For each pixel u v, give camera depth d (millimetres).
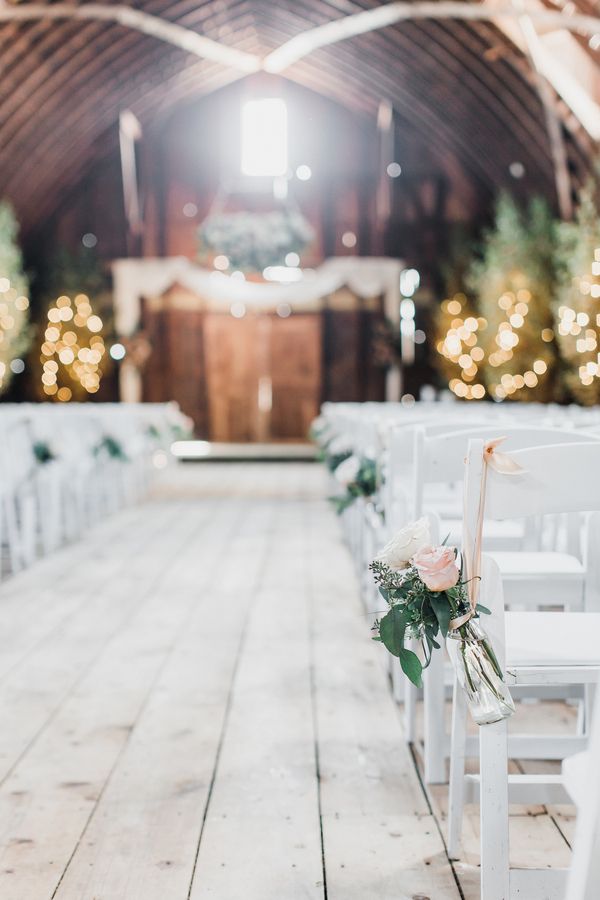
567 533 3195
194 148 16656
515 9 9680
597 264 10844
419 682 2031
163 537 7410
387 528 3920
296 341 16250
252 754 3061
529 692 3035
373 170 16562
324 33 12562
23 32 11367
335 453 6031
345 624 4730
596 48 10219
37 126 13844
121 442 8484
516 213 13383
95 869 2322
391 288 15648
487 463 1985
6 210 13617
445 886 2256
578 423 4574
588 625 2301
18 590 5469
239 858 2381
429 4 10688
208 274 15461
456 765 2385
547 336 12969
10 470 6059
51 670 3934
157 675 3879
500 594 1992
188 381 16203
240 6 12820
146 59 13672
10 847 2436
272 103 16484
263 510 9078
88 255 16109
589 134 11445
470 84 12750
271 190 16688
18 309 13656
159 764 2971
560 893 2002
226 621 4773
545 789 2178
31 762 2980
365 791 2793
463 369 15750
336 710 3492
